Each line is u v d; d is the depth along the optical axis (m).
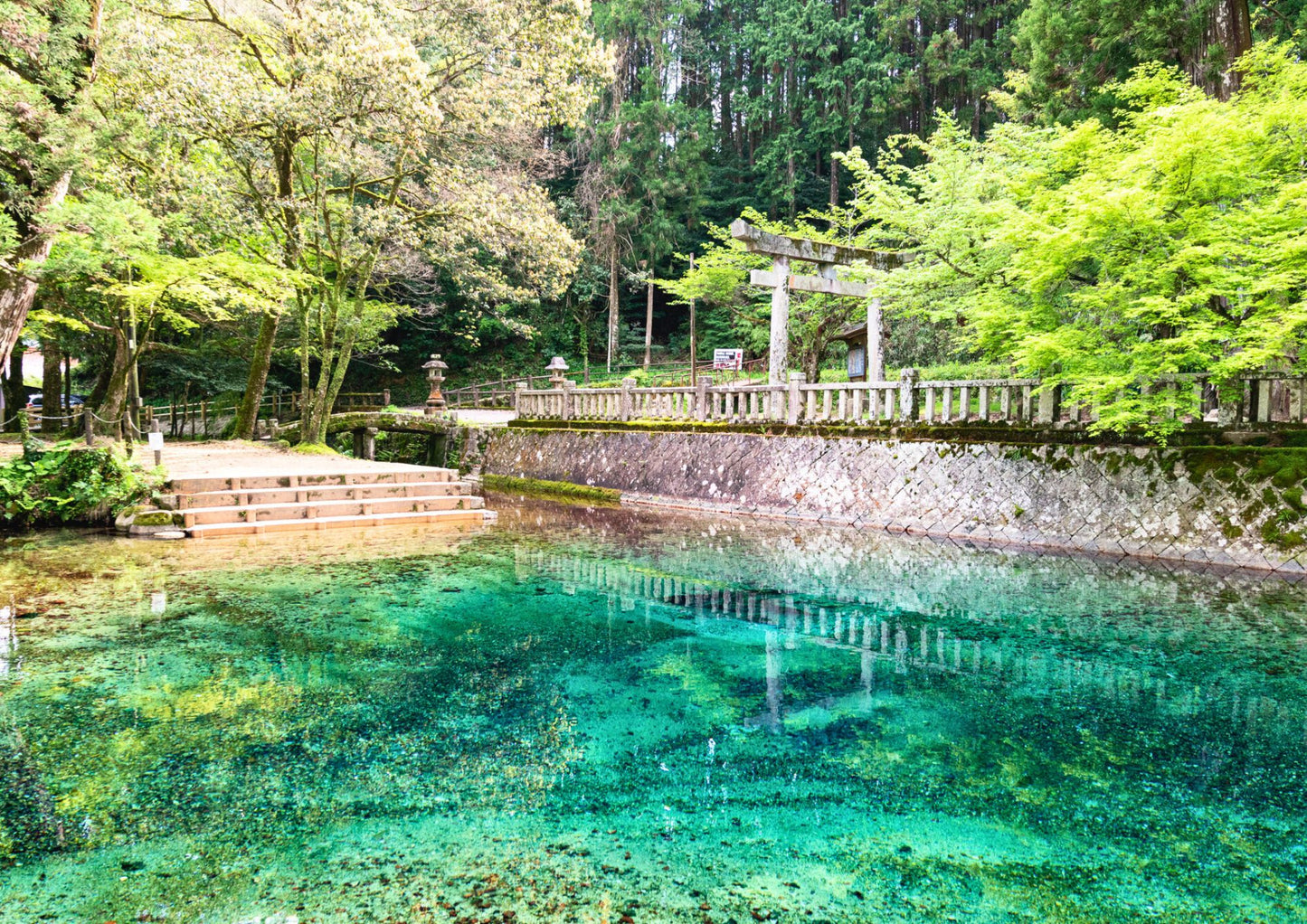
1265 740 3.59
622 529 9.95
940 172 10.24
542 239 13.23
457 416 18.72
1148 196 6.29
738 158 32.50
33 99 6.79
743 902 2.32
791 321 16.98
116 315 14.41
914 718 3.89
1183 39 11.85
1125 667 4.64
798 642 5.23
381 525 9.95
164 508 8.99
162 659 4.64
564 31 12.29
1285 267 6.18
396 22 11.48
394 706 3.99
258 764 3.29
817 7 28.00
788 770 3.29
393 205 13.64
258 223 13.56
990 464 8.95
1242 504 7.19
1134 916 2.27
